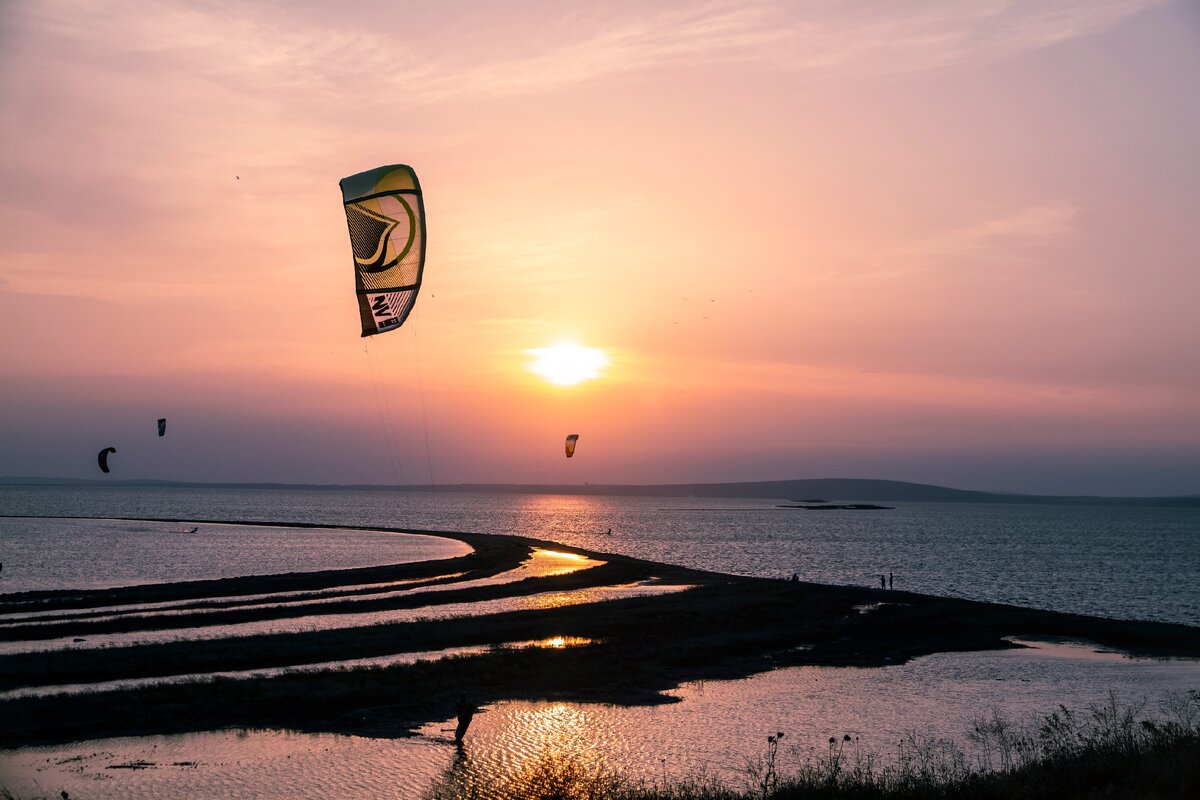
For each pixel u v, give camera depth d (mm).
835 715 33688
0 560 96562
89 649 40031
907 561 140750
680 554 146500
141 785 23672
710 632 51500
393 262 22125
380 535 162750
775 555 148250
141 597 62094
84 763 25406
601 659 41781
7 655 38188
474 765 25938
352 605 60219
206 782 24031
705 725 31641
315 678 35031
